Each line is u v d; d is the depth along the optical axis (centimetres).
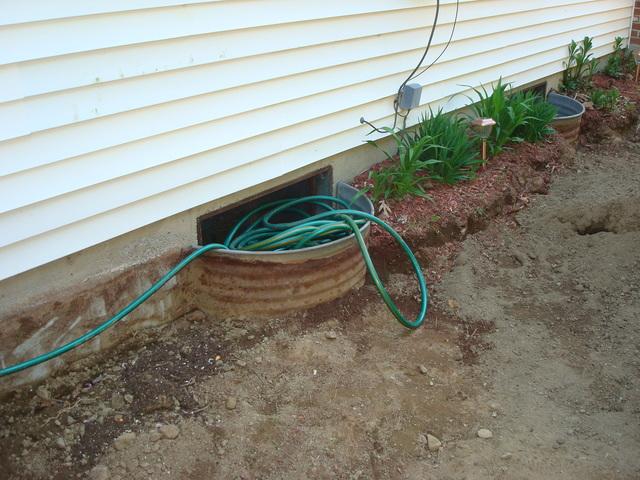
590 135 661
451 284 407
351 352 338
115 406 291
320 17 367
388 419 300
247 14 323
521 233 474
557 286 415
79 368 305
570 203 500
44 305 286
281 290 341
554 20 659
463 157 481
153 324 332
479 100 569
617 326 371
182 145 316
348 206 414
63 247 282
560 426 302
